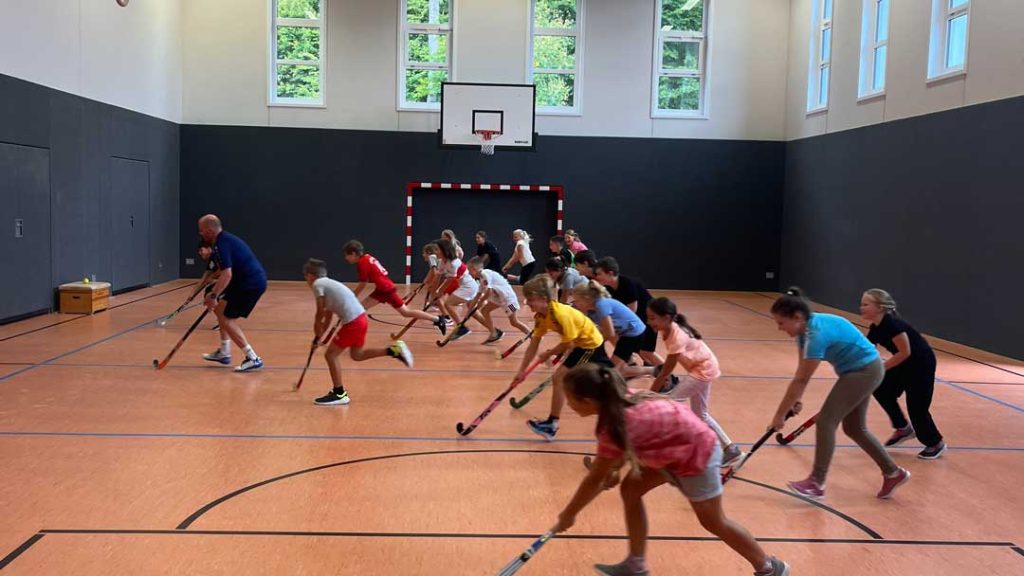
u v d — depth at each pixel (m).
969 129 10.98
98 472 5.03
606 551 4.06
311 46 16.86
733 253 17.52
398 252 17.19
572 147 17.17
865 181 13.87
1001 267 10.27
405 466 5.29
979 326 10.71
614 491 4.93
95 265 13.13
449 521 4.39
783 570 3.52
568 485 5.00
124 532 4.14
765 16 17.14
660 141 17.25
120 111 13.91
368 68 16.81
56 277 11.87
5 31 10.51
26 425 6.02
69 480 4.88
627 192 17.30
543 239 17.48
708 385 5.40
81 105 12.54
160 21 15.52
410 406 6.85
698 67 17.30
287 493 4.74
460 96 16.34
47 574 3.66
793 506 4.77
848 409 4.76
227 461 5.30
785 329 4.66
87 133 12.76
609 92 17.11
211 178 16.80
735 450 5.47
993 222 10.45
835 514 4.65
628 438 3.21
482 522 4.38
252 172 16.83
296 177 16.89
